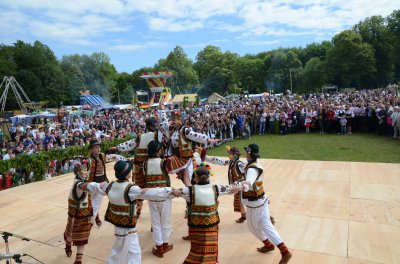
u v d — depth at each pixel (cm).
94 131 1620
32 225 649
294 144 1595
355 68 6128
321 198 723
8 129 2200
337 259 473
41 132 1590
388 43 6419
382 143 1477
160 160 506
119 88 9162
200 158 626
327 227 579
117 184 416
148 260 489
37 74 6175
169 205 509
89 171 572
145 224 631
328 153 1337
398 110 1518
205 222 390
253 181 453
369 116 1761
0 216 699
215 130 1730
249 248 519
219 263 473
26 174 1016
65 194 848
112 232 607
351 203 686
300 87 7356
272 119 1981
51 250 542
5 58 5934
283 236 551
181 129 567
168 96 4572
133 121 2161
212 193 400
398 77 7219
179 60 8744
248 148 484
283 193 766
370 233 550
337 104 1942
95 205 612
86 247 546
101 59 9150
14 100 5484
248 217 480
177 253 509
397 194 727
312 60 7019
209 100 5459
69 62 7738
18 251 541
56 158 1057
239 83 8100
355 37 6088
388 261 463
